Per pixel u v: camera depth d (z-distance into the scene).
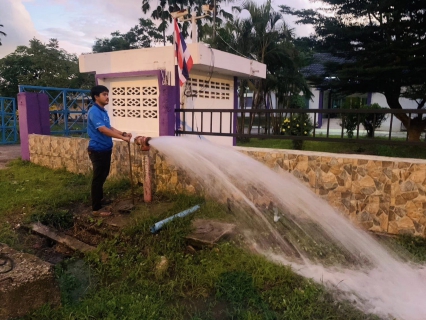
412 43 11.09
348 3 12.05
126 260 3.59
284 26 13.61
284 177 4.83
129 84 7.87
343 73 12.17
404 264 3.55
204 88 8.40
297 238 4.06
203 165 5.19
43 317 2.66
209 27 14.42
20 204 5.23
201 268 3.33
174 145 4.91
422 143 4.09
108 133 4.54
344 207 4.48
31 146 8.07
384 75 11.49
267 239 4.02
